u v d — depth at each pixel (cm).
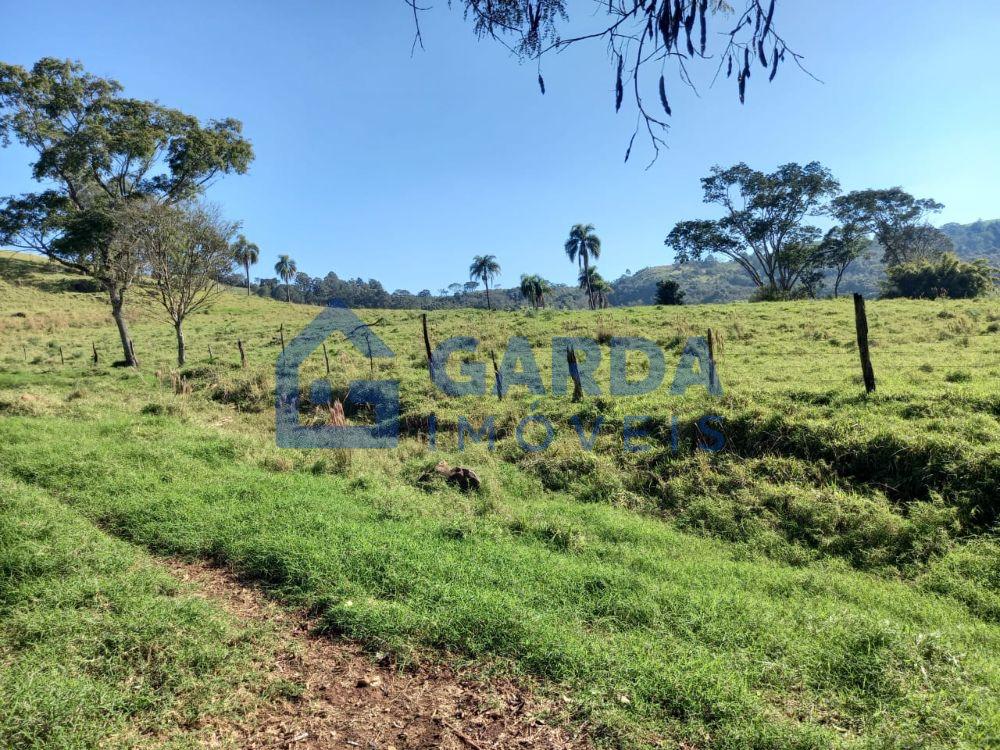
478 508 797
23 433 1103
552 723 356
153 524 682
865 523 692
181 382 1942
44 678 374
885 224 4816
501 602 482
